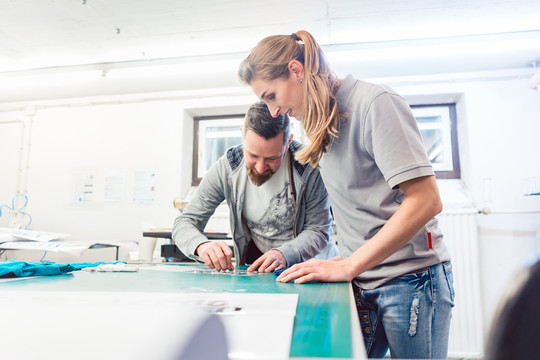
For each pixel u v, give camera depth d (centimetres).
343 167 92
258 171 126
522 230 257
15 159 323
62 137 320
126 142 311
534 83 260
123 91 311
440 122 297
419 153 79
